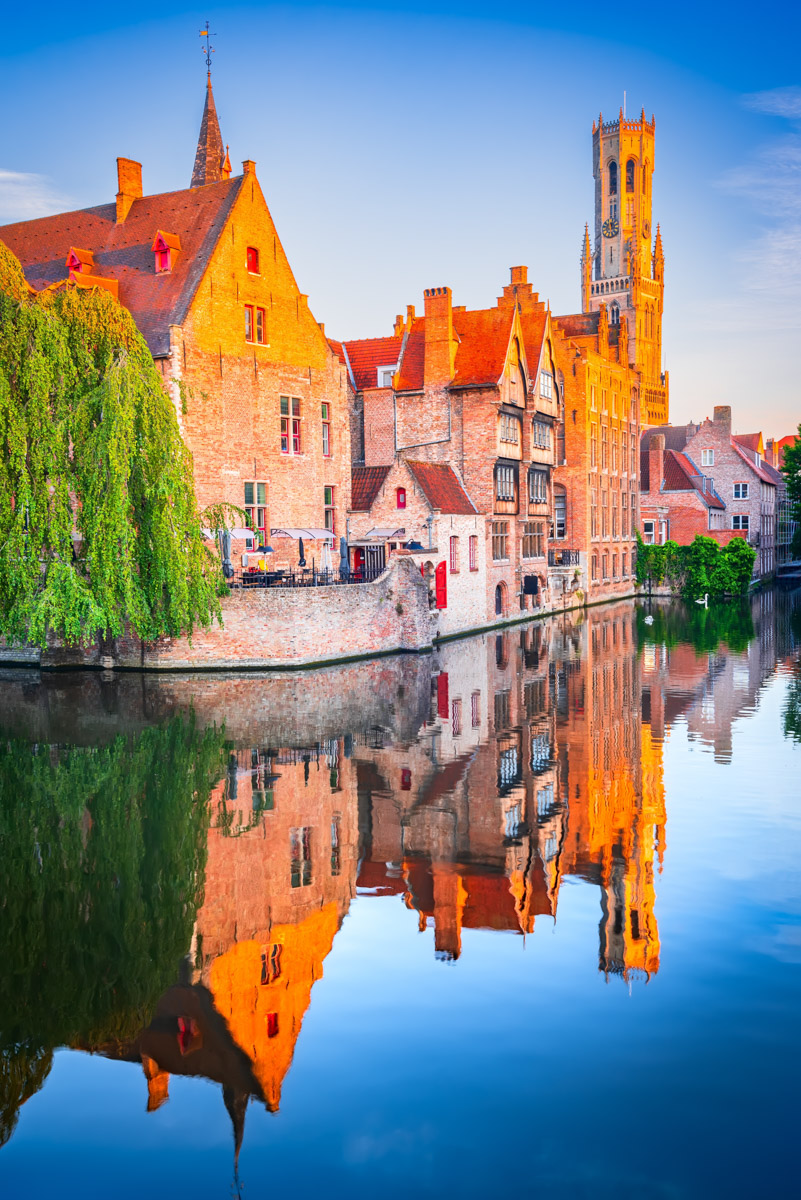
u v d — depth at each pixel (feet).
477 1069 28.09
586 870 43.39
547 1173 23.76
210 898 40.96
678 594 250.98
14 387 86.94
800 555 298.15
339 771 60.80
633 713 80.94
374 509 143.64
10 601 88.28
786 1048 28.86
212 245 123.44
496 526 163.02
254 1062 28.60
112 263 131.64
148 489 92.58
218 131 210.79
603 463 226.99
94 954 35.91
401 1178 23.62
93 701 85.66
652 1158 24.13
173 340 115.75
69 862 45.03
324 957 35.45
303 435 138.00
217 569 101.14
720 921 37.70
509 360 158.71
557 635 148.46
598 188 479.82
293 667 107.24
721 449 297.53
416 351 164.35
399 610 124.88
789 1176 23.48
